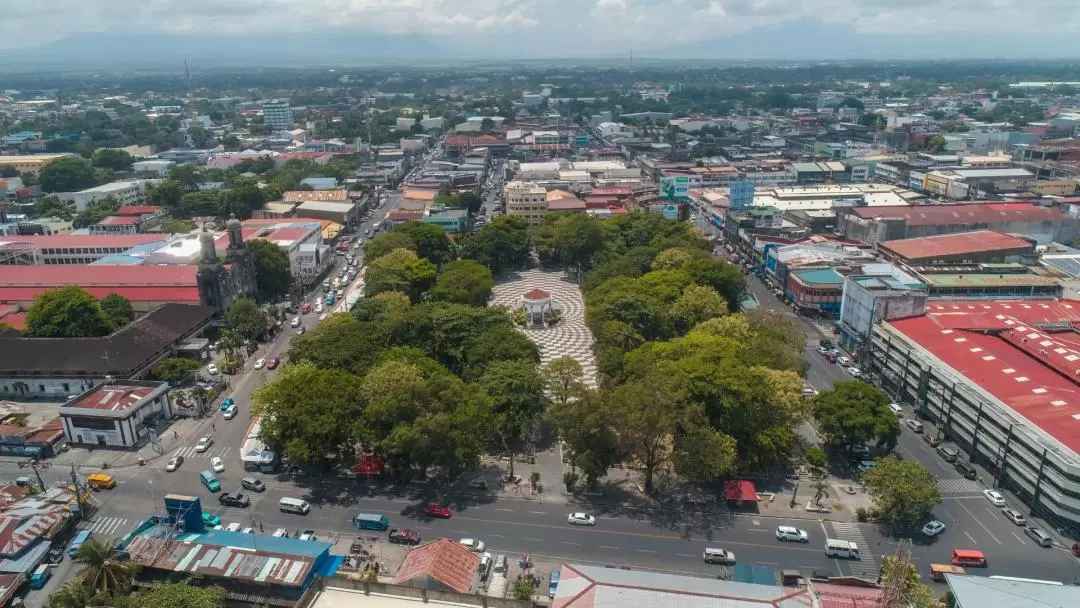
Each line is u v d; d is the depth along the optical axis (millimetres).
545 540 135375
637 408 142750
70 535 136125
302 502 143500
